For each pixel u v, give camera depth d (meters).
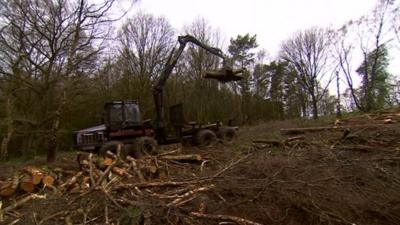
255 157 8.59
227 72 16.86
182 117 16.91
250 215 6.60
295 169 7.75
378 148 9.79
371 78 33.59
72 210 6.68
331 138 11.58
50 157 15.27
